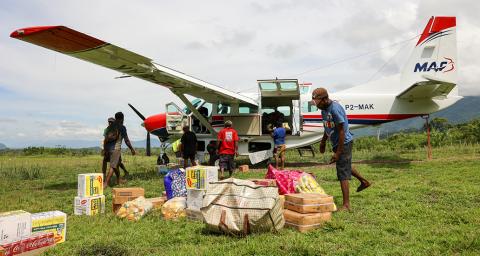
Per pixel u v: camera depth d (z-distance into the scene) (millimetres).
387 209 4352
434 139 17172
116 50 6965
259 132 10789
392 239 3131
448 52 11000
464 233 3221
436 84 9414
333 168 9586
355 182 6688
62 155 25812
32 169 10258
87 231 3717
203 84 9383
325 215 3623
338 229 3479
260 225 3314
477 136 16266
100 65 7895
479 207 4367
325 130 4508
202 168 4309
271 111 11539
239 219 3322
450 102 10945
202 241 3262
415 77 11156
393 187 5887
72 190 6941
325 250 2840
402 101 11109
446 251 2785
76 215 4578
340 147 4277
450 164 8977
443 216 3926
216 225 3395
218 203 3518
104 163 7570
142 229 3725
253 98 11266
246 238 3219
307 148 12414
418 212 4133
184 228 3738
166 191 4953
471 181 6312
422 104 11031
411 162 10031
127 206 4344
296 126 11109
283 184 4582
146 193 6148
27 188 7418
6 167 11070
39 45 6684
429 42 11094
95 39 6375
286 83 9898
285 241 3053
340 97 11352
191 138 8641
